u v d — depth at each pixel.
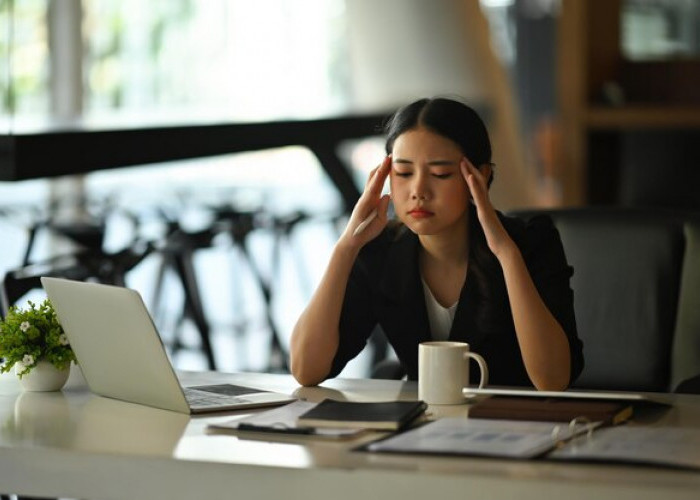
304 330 2.59
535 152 9.88
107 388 2.39
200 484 1.89
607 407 2.12
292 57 10.26
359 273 2.71
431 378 2.30
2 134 4.09
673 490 1.68
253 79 9.88
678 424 2.11
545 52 10.05
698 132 6.03
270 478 1.85
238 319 7.41
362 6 9.09
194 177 10.05
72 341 2.41
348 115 6.12
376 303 2.69
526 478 1.73
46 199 7.59
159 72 8.88
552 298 2.64
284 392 2.49
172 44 9.00
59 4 7.82
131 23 8.58
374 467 1.81
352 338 2.70
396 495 1.79
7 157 4.08
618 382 3.14
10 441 2.02
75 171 4.34
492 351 2.64
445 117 2.46
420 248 2.67
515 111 9.16
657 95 5.99
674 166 6.07
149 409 2.29
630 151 6.12
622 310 3.15
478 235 2.61
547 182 9.13
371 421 2.05
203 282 8.42
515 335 2.64
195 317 5.55
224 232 6.00
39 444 2.00
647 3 5.96
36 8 7.66
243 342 6.87
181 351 6.12
